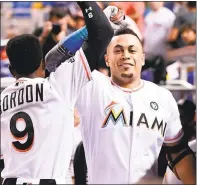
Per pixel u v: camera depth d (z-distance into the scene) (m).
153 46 11.26
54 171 5.52
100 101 6.09
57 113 5.58
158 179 6.05
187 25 11.53
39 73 6.07
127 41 6.22
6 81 9.58
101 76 6.36
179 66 11.39
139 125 6.02
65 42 5.76
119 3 11.95
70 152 5.68
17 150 5.68
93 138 6.11
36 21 14.91
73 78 5.63
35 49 5.84
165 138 6.44
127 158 5.96
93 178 6.07
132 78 6.26
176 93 10.32
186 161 6.53
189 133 8.36
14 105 5.78
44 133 5.56
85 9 5.46
